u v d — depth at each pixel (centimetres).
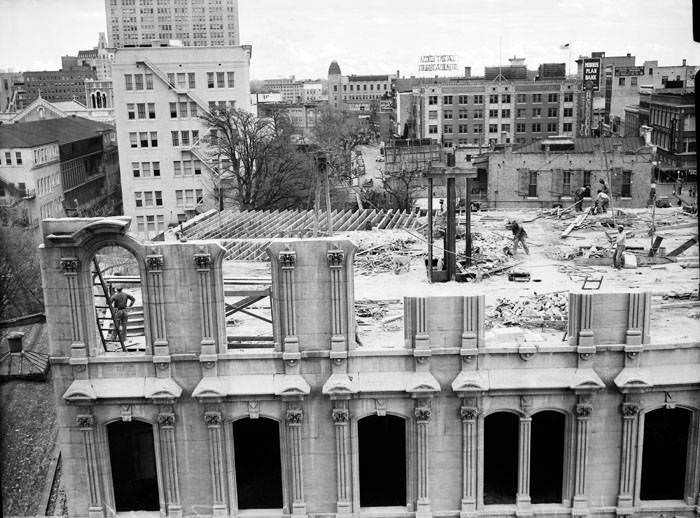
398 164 12069
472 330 3231
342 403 3262
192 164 13012
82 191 14025
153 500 3503
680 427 3434
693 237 5447
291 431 3297
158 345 3253
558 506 3366
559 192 9575
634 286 4347
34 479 3912
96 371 3281
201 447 3338
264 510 3409
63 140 13362
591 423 3297
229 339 3581
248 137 12281
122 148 12912
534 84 17688
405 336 3278
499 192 9706
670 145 10256
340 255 3175
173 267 3206
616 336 3241
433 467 3341
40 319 5106
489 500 3456
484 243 5475
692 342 3250
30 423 4119
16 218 11244
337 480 3344
